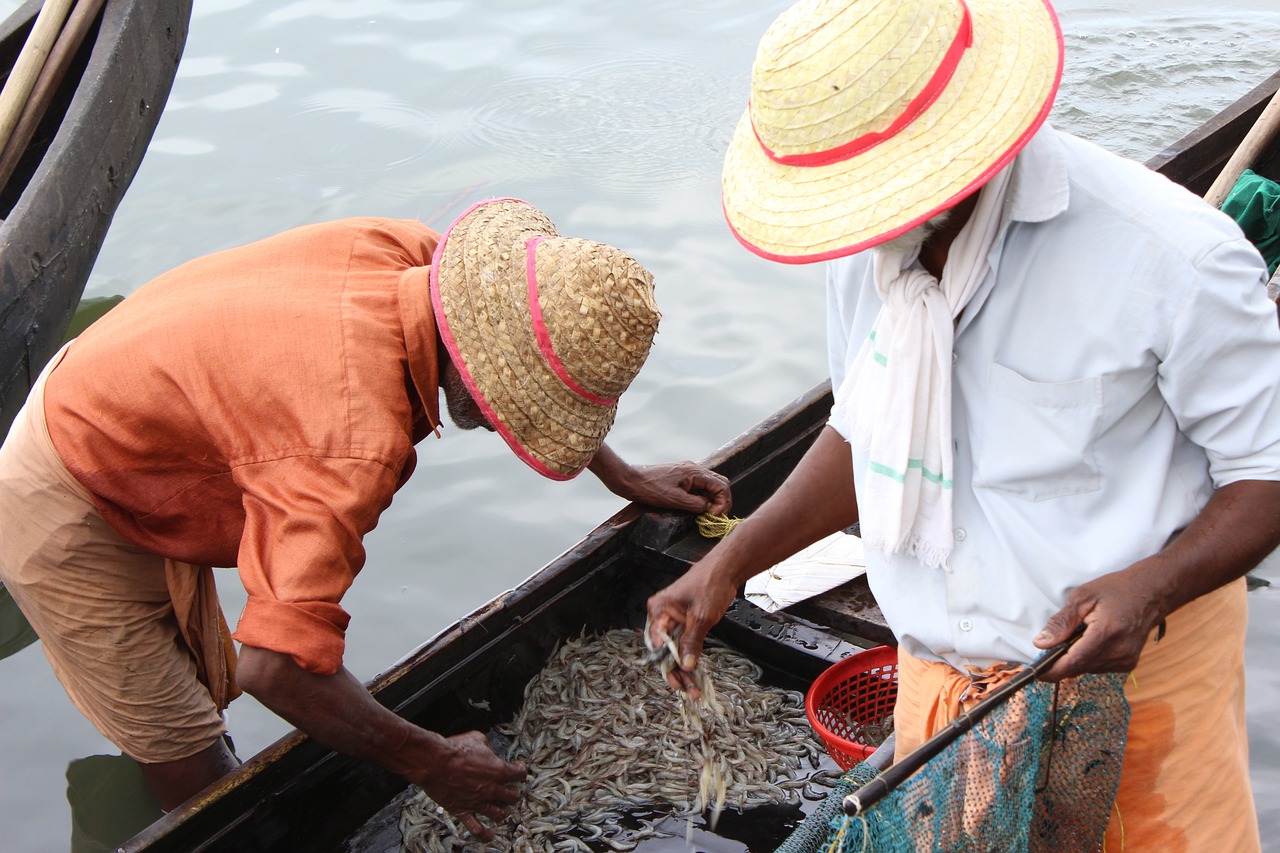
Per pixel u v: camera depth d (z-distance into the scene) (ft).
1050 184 6.37
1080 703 7.22
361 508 8.68
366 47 29.43
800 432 15.53
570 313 8.96
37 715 14.47
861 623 12.60
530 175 23.84
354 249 9.75
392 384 8.95
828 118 6.33
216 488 9.96
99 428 9.76
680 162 24.48
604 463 13.12
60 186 18.03
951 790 7.11
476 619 11.99
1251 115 20.80
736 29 30.30
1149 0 32.53
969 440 7.09
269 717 14.32
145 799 13.34
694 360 19.44
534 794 11.27
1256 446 6.54
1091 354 6.54
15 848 12.69
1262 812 11.46
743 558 8.78
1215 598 7.33
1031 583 7.09
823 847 8.28
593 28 30.48
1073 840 7.79
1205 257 6.20
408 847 10.89
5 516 10.69
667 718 11.92
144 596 11.41
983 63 6.33
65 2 18.78
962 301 6.64
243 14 31.24
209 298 9.35
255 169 24.07
